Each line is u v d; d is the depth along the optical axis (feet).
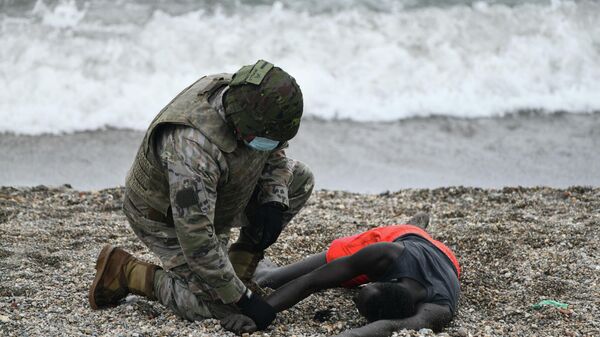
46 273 67.00
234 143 50.03
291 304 55.21
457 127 136.98
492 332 55.72
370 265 55.98
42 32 144.87
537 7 159.02
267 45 150.61
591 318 58.18
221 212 53.11
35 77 138.62
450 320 56.90
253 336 52.80
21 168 114.52
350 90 144.87
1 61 140.26
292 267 63.26
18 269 67.51
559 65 154.40
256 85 48.11
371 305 53.06
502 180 114.52
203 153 49.29
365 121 137.90
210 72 146.82
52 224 81.97
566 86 151.43
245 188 52.37
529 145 129.70
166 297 55.93
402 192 97.04
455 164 120.88
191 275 53.36
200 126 49.49
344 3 156.87
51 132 129.18
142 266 57.21
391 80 147.64
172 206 49.65
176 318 56.29
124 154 122.93
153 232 53.98
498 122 139.74
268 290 62.80
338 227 81.10
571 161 122.83
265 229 55.98
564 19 159.74
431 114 141.49
